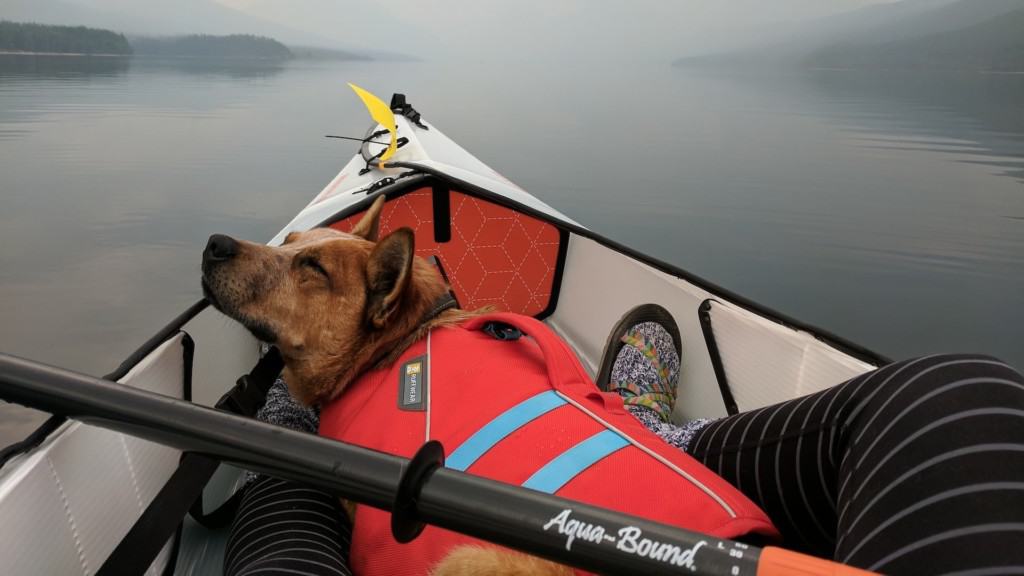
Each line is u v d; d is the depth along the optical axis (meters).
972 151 12.78
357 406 1.50
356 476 0.91
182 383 1.81
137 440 1.53
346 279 1.57
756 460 1.37
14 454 1.16
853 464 1.04
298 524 1.32
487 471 1.14
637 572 0.76
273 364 1.83
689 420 2.33
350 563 1.32
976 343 5.34
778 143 14.27
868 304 6.07
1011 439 0.87
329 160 12.33
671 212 9.05
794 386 1.85
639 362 2.13
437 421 1.28
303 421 1.88
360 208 2.74
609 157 12.77
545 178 11.04
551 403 1.24
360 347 1.57
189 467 1.32
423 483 0.87
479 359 1.39
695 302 2.28
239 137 14.48
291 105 21.69
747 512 1.04
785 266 7.04
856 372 1.64
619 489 1.07
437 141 4.17
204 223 8.44
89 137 13.66
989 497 0.82
